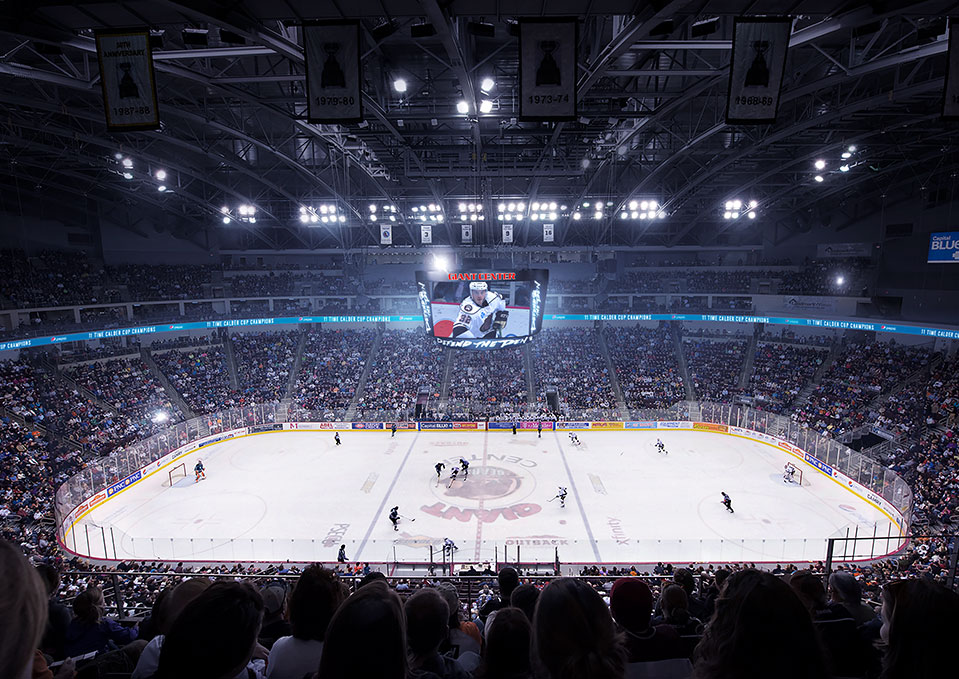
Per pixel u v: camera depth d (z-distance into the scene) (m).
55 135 40.16
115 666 4.82
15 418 37.72
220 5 19.20
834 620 4.93
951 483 29.28
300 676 4.33
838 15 20.28
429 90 32.31
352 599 2.97
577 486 36.50
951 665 2.80
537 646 3.06
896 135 40.16
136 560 24.20
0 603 1.71
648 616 4.57
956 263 41.62
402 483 37.38
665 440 46.88
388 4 19.08
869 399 43.47
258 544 27.00
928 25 23.59
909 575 18.17
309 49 16.75
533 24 16.05
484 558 26.19
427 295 37.91
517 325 37.69
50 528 28.38
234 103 35.56
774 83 16.64
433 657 4.17
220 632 2.68
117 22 20.61
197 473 38.22
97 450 38.69
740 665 2.68
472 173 39.94
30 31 20.72
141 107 17.77
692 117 38.38
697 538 28.97
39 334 42.72
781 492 35.16
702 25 21.44
